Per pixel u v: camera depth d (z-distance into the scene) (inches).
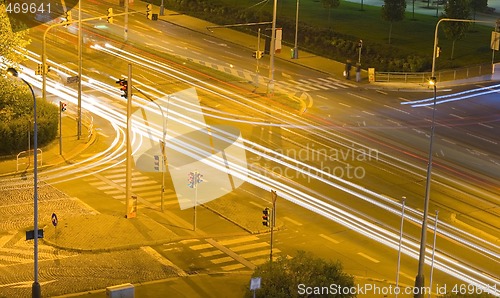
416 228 1908.2
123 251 1724.9
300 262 1346.0
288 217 1940.2
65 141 2484.0
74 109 2805.1
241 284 1587.1
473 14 4318.4
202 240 1795.0
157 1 4461.1
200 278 1609.3
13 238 1765.5
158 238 1782.7
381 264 1708.9
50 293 1518.2
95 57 3449.8
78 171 2240.4
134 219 1879.9
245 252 1743.4
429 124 2758.4
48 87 3031.5
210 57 3533.5
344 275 1350.9
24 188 2086.6
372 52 3597.4
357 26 4028.1
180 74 3257.9
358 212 1990.7
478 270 1704.0
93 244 1737.2
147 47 3627.0
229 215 1932.8
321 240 1820.9
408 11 4517.7
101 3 4439.0
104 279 1589.6
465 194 2155.5
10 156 2325.3
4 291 1519.4
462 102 3029.0
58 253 1701.5
